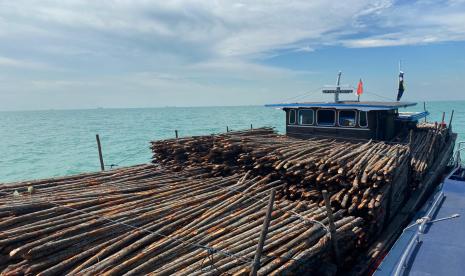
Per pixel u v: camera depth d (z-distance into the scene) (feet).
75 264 23.34
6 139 206.39
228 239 26.08
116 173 44.47
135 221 28.09
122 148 156.46
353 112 52.16
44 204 29.12
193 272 21.89
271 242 25.99
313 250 26.09
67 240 24.16
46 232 25.14
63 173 108.88
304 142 49.96
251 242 25.62
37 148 162.61
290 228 28.43
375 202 31.94
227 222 29.07
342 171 34.76
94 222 26.81
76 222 26.86
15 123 422.41
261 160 41.60
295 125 58.70
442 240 28.86
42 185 37.47
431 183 50.49
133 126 300.40
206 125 291.17
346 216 34.73
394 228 37.29
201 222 28.76
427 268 24.84
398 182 40.55
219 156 47.55
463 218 33.42
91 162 125.29
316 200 37.11
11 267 22.20
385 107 48.06
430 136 59.36
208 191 37.17
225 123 315.17
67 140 194.29
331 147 46.37
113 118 496.64
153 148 54.70
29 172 110.73
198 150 50.49
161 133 225.56
